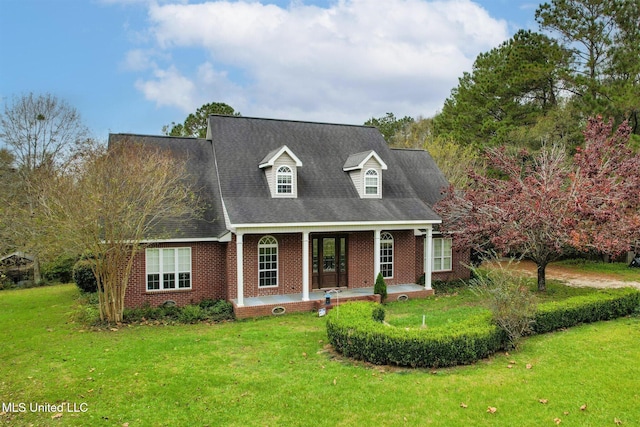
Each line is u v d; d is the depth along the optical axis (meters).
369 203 21.19
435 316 16.30
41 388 10.01
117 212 15.44
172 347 12.97
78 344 13.49
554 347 11.97
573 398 8.80
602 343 12.23
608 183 18.06
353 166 21.62
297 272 20.09
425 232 22.42
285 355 12.04
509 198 19.81
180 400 9.22
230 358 11.86
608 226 17.53
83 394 9.62
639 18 30.78
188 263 18.86
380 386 9.60
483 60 42.53
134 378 10.46
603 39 31.58
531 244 19.23
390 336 10.87
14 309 19.72
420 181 25.34
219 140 21.19
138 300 18.12
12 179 31.50
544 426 7.79
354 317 12.61
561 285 23.00
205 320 16.83
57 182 15.36
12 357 12.28
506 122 36.12
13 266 31.84
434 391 9.26
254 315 17.41
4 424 8.39
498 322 11.71
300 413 8.50
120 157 16.20
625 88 28.84
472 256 24.50
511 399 8.80
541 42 33.94
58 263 30.64
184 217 19.02
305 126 23.94
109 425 8.25
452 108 46.75
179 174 18.52
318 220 18.53
